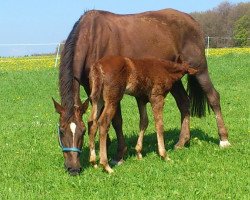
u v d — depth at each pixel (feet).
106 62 19.35
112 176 18.74
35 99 39.32
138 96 20.74
